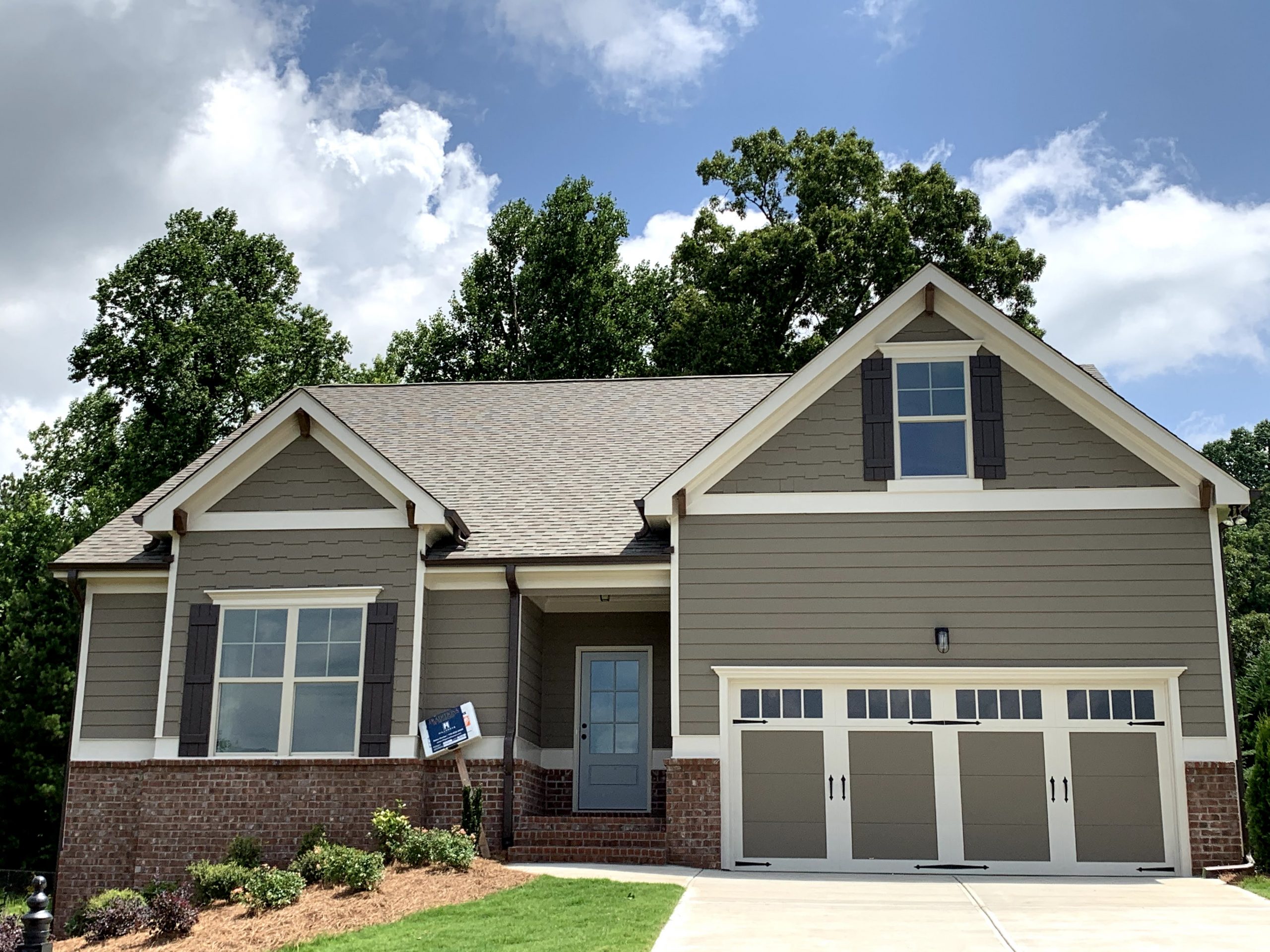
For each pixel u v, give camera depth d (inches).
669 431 814.5
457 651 661.3
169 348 1455.5
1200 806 594.2
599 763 716.0
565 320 1636.3
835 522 641.0
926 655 622.2
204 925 474.3
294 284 1651.1
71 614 1208.8
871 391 655.1
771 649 629.9
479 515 716.0
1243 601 1673.2
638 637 730.2
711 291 1566.2
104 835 657.0
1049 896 510.3
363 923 458.0
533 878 535.5
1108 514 628.4
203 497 679.7
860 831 610.5
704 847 609.3
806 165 1600.6
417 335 1731.1
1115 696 614.5
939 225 1567.4
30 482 1384.1
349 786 628.1
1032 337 642.8
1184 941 409.7
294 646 655.1
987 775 612.4
